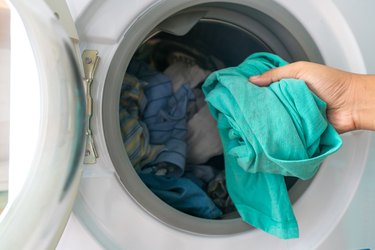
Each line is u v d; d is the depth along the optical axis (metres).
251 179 0.64
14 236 0.39
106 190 0.57
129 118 0.67
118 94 0.57
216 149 0.78
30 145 0.48
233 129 0.60
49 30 0.43
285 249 0.66
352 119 0.61
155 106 0.74
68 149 0.43
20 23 0.49
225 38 0.80
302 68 0.60
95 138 0.56
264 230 0.62
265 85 0.61
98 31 0.55
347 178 0.68
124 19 0.56
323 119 0.55
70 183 0.43
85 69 0.55
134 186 0.59
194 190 0.68
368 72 0.65
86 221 0.57
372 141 0.67
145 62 0.83
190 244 0.62
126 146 0.64
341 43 0.65
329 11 0.63
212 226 0.63
